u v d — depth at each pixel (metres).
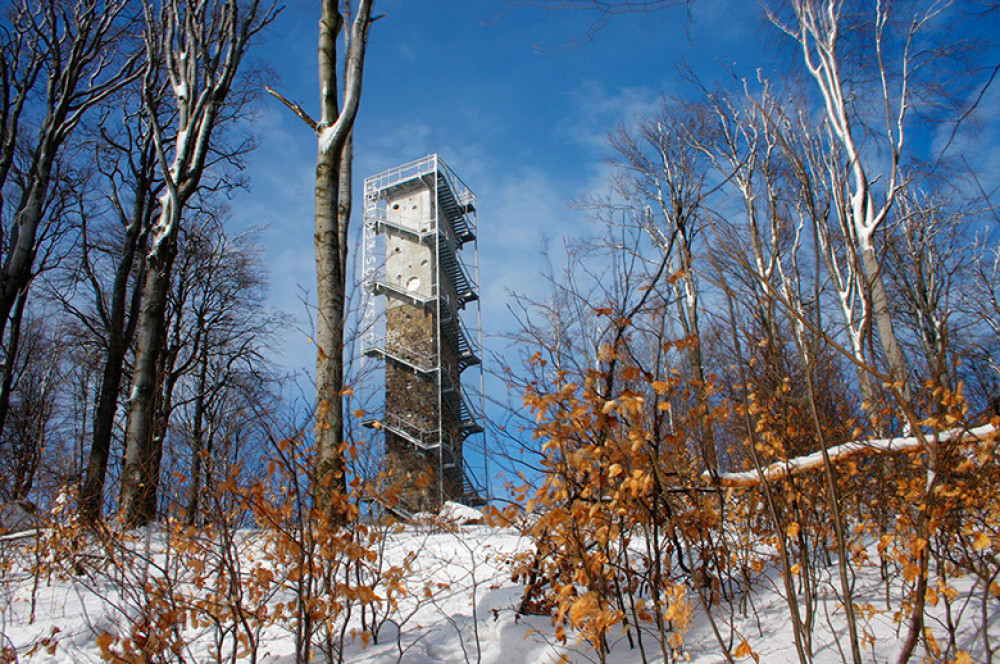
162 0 13.23
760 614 4.35
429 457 18.52
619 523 3.72
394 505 4.42
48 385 17.31
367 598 3.71
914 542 3.00
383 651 4.27
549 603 4.44
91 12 13.42
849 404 5.18
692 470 4.30
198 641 4.55
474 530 7.84
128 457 9.08
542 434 3.75
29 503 6.98
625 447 3.51
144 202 13.84
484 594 5.36
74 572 6.24
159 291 10.34
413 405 21.12
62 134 12.86
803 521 3.88
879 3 12.39
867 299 2.99
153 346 9.95
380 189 27.42
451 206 28.91
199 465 4.48
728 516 4.90
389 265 26.02
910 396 3.80
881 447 3.58
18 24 13.23
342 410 4.82
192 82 12.05
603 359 3.65
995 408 3.05
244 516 4.55
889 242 3.20
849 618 2.87
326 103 7.96
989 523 3.66
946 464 3.07
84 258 15.24
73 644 4.75
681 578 4.75
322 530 3.82
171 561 5.26
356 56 8.04
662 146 14.79
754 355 4.03
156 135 11.27
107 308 16.44
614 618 3.34
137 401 9.52
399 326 23.97
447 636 4.55
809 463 3.76
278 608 3.96
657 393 3.47
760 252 3.83
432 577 5.94
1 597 5.86
